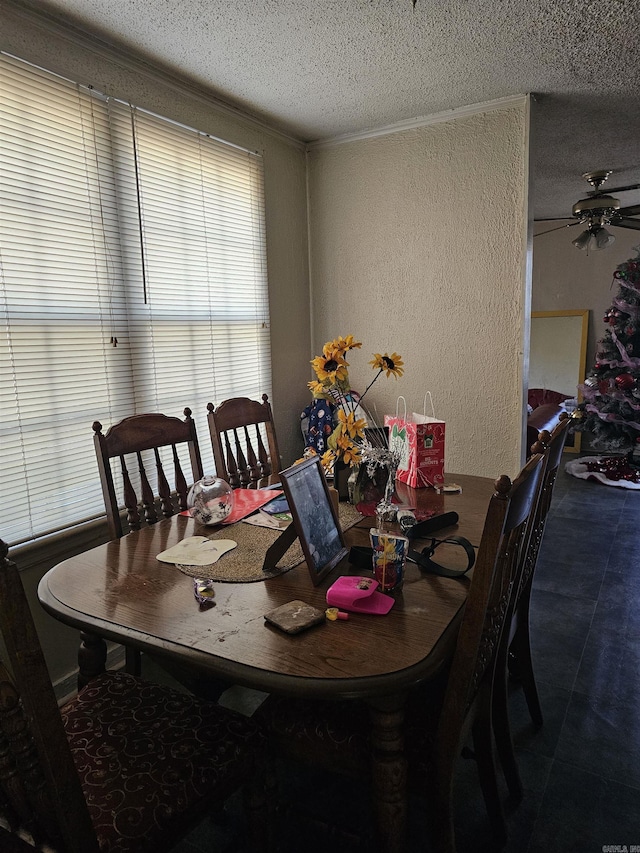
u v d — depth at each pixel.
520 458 2.83
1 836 0.74
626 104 2.70
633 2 1.81
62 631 1.96
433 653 0.97
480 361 2.87
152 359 2.31
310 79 2.37
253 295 2.86
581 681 1.99
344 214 3.13
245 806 1.18
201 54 2.13
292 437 3.24
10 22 1.72
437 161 2.83
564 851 1.33
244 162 2.74
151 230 2.27
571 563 3.02
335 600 1.12
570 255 5.76
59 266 1.92
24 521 1.86
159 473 1.86
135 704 1.20
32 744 0.72
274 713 1.19
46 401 1.91
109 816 0.92
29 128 1.79
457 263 2.86
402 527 1.52
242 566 1.33
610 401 4.68
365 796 1.50
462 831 1.39
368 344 3.18
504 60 2.22
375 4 1.80
